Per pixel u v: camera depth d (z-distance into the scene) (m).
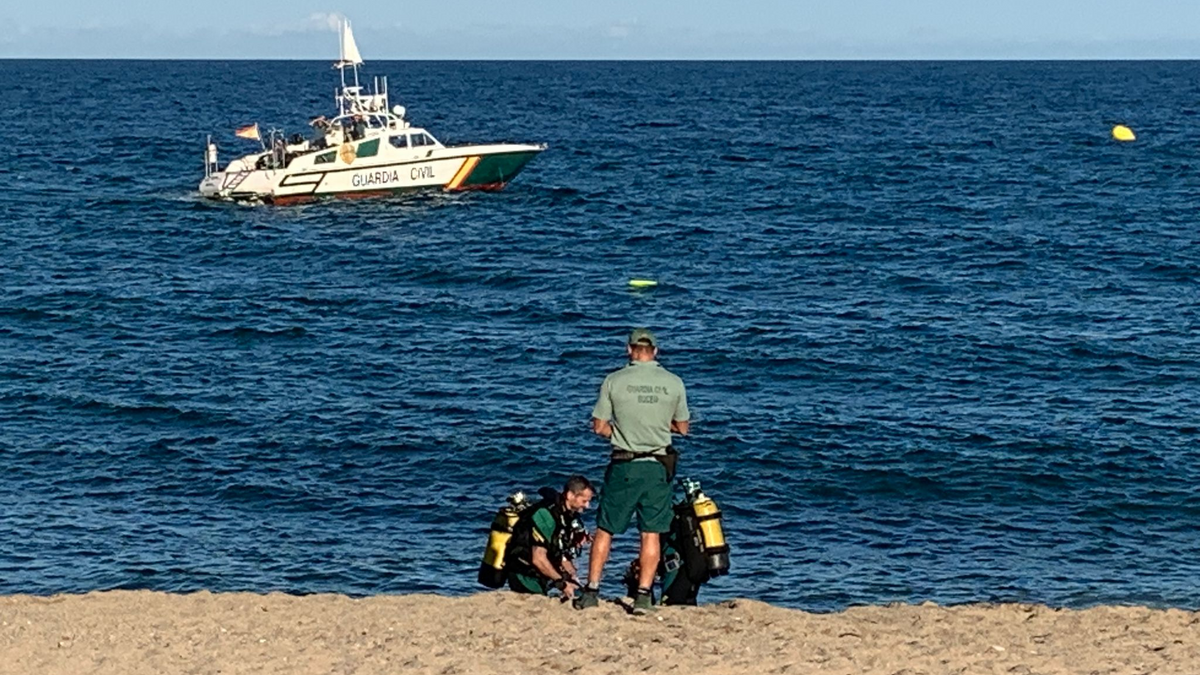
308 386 26.44
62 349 29.52
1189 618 10.80
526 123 103.88
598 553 10.91
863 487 20.42
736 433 22.98
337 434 23.09
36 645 9.74
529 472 21.33
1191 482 20.59
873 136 89.62
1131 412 24.42
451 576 17.00
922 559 17.55
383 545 18.12
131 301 34.72
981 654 9.70
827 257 41.69
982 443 22.47
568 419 24.16
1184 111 121.94
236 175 51.41
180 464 21.47
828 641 9.99
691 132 93.31
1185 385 26.44
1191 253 41.88
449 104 133.50
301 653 9.62
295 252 42.53
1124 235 45.56
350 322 32.66
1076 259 40.97
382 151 51.09
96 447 22.36
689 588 11.48
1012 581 16.70
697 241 44.75
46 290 35.81
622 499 10.78
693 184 60.44
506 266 40.09
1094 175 64.62
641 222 48.75
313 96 152.12
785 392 26.03
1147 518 19.19
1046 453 21.89
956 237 45.22
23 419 23.89
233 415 24.19
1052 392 25.92
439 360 28.75
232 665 9.36
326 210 49.59
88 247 43.22
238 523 18.92
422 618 10.55
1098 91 168.12
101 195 54.81
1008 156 74.44
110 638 9.93
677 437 22.66
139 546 17.91
